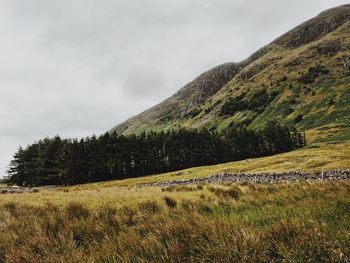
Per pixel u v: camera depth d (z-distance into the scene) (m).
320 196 12.83
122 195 20.64
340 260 4.95
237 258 5.27
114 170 120.75
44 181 112.75
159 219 8.97
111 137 122.75
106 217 10.42
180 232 6.94
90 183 107.19
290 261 5.15
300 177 42.69
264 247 5.61
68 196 23.00
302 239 5.64
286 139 152.62
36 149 118.56
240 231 6.10
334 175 39.72
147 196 19.11
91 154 113.75
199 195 18.78
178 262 5.48
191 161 143.12
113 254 6.20
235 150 149.62
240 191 17.53
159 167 132.25
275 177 46.06
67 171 106.25
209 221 7.20
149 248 6.28
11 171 113.88
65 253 6.47
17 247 7.33
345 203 9.81
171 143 139.00
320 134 166.75
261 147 153.50
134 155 124.06
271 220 8.35
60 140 114.69
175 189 25.30
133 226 9.38
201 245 5.89
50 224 9.43
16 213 13.30
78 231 8.69
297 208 9.94
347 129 161.12
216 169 93.81
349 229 6.39
